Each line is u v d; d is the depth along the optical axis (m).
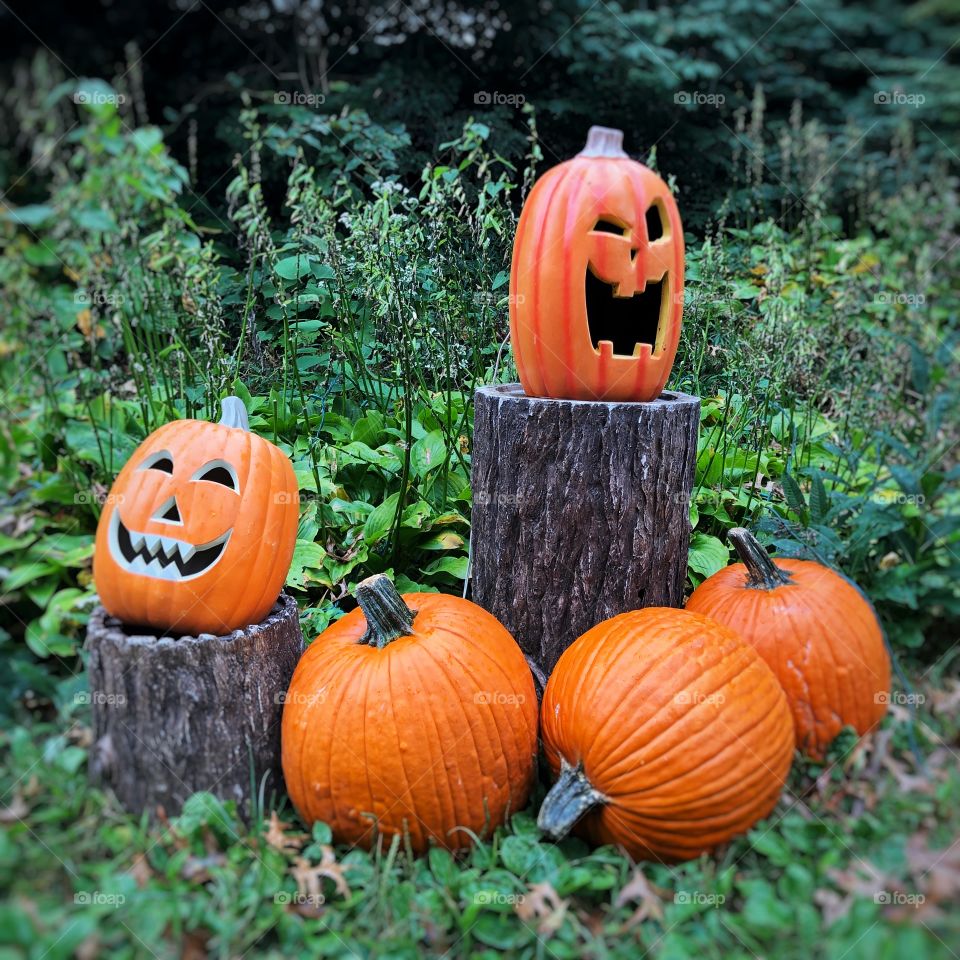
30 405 2.90
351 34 5.34
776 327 3.21
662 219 2.42
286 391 3.35
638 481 2.33
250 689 2.03
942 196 5.09
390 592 2.01
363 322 3.36
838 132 5.92
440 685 1.93
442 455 2.99
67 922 1.63
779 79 5.89
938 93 5.84
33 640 2.38
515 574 2.42
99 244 2.91
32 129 3.38
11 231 2.91
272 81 5.26
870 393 3.21
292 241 3.35
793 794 2.04
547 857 1.87
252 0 5.38
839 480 2.96
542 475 2.34
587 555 2.36
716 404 3.43
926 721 2.22
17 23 5.11
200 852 1.88
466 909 1.77
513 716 2.01
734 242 4.47
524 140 4.53
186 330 3.27
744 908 1.75
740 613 2.20
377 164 4.05
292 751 1.97
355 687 1.93
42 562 2.57
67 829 1.90
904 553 2.60
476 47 5.19
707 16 5.52
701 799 1.83
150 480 2.04
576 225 2.31
